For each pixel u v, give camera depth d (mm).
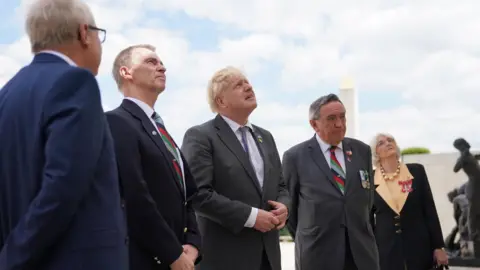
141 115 2449
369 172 3725
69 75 1569
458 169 7285
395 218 4336
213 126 3115
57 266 1520
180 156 2641
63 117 1515
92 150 1522
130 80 2559
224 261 2910
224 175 2986
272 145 3330
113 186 1685
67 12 1755
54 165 1456
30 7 1765
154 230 2176
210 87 3225
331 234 3475
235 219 2803
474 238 7074
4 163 1590
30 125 1555
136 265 2178
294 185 3752
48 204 1429
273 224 2879
